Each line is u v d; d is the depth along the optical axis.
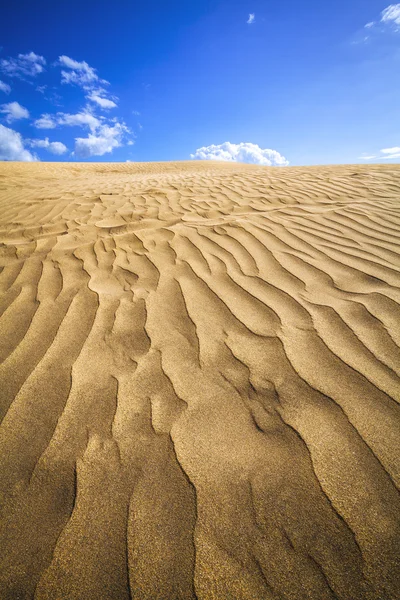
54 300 2.04
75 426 1.18
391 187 5.05
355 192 4.88
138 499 0.95
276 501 0.92
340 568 0.78
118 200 4.95
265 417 1.19
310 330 1.65
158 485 0.98
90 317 1.85
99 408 1.25
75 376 1.41
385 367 1.37
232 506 0.92
